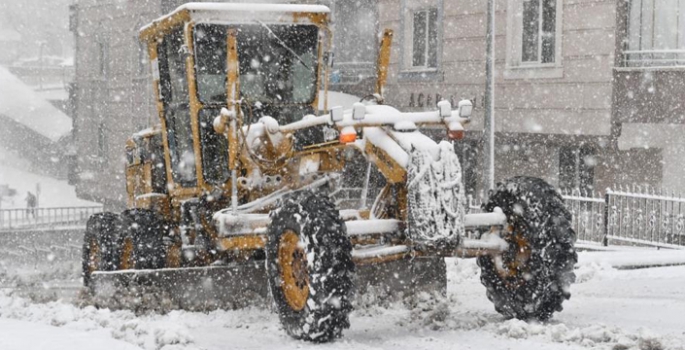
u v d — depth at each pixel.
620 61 18.95
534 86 20.44
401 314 9.02
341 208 9.67
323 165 9.46
